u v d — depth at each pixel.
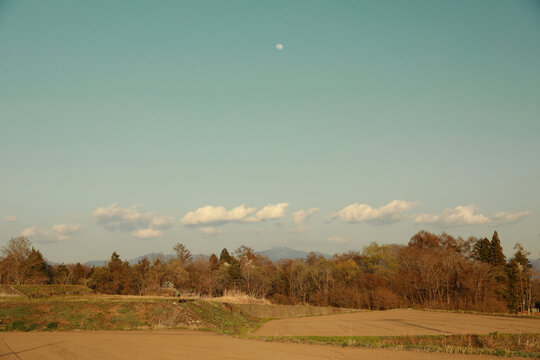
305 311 67.50
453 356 17.22
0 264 78.81
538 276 78.00
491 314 49.66
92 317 31.89
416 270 85.19
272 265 118.44
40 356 17.58
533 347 21.98
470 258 91.88
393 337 30.64
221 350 19.42
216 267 110.00
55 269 106.12
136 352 18.53
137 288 91.00
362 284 88.50
